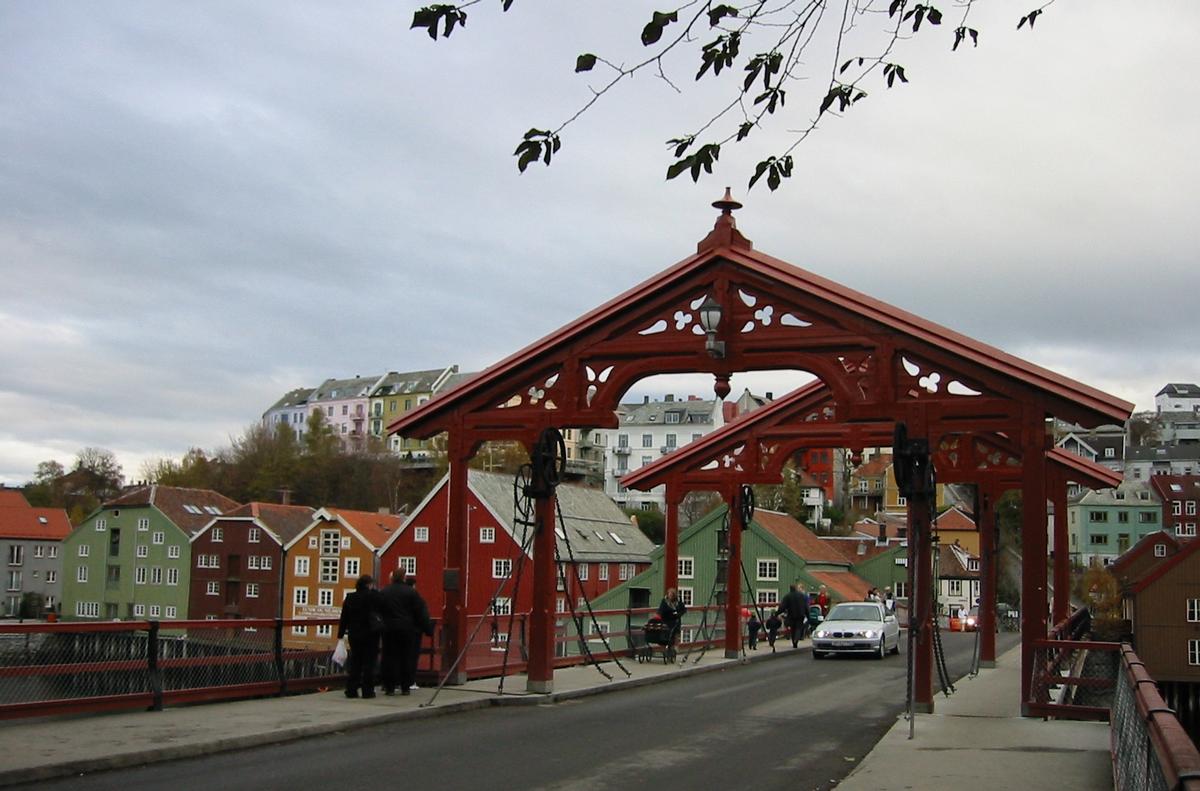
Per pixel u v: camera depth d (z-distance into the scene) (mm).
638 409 132250
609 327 17812
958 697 19109
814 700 18984
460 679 18562
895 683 22453
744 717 16297
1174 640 56781
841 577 61281
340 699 16047
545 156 8547
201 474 116438
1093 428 15742
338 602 76562
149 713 13750
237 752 11789
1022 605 15945
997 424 15977
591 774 11008
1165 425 163750
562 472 18375
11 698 12359
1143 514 109938
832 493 114188
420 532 61062
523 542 18203
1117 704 11039
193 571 85062
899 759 11859
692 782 10719
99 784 9836
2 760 10188
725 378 17188
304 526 85875
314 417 127375
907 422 16203
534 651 17953
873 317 16406
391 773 10719
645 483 28047
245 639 15758
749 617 35531
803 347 16781
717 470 27578
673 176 8992
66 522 108188
